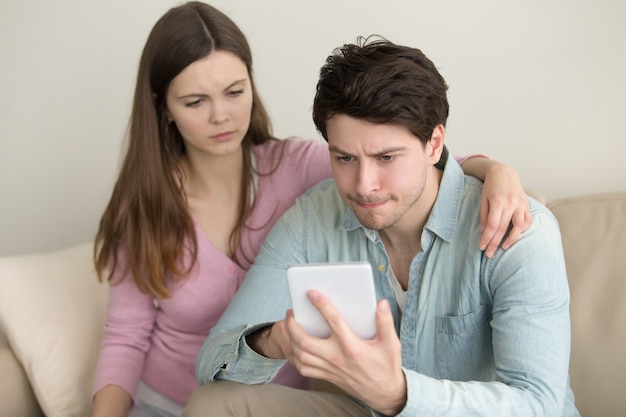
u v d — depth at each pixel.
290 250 1.31
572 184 1.65
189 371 1.50
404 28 1.71
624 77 1.56
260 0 1.81
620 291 1.33
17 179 2.09
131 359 1.49
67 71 1.98
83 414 1.51
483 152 1.71
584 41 1.58
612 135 1.59
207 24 1.31
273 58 1.84
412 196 1.06
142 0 1.89
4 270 1.61
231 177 1.48
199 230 1.46
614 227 1.38
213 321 1.50
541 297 1.02
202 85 1.31
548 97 1.63
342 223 1.26
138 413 1.49
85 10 1.93
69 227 2.09
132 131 1.45
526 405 0.96
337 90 1.01
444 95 1.07
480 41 1.65
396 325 1.25
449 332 1.15
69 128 2.02
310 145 1.53
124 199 1.48
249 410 1.13
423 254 1.17
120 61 1.94
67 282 1.66
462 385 0.97
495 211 1.07
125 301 1.52
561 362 1.00
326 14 1.77
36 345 1.54
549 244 1.05
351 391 0.95
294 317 0.93
